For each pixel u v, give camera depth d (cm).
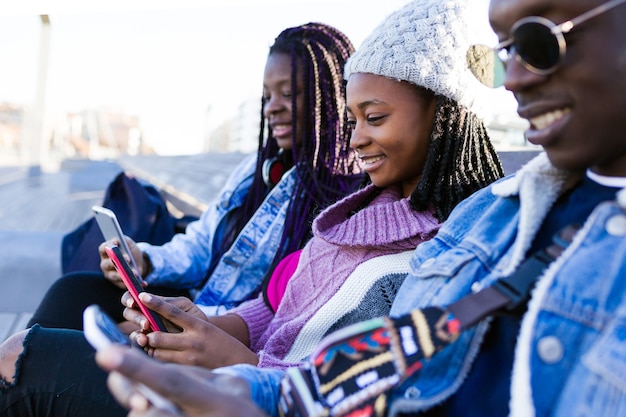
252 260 178
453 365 81
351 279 121
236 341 122
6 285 362
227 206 199
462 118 121
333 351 81
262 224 180
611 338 64
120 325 163
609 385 62
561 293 70
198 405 64
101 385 112
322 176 174
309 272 129
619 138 71
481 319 74
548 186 81
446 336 74
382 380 77
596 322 67
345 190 170
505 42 76
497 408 76
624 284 67
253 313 147
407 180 130
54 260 427
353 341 80
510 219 88
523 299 73
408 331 77
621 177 76
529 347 69
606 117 69
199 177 569
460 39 119
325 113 177
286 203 180
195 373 78
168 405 66
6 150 1677
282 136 185
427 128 123
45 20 687
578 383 65
